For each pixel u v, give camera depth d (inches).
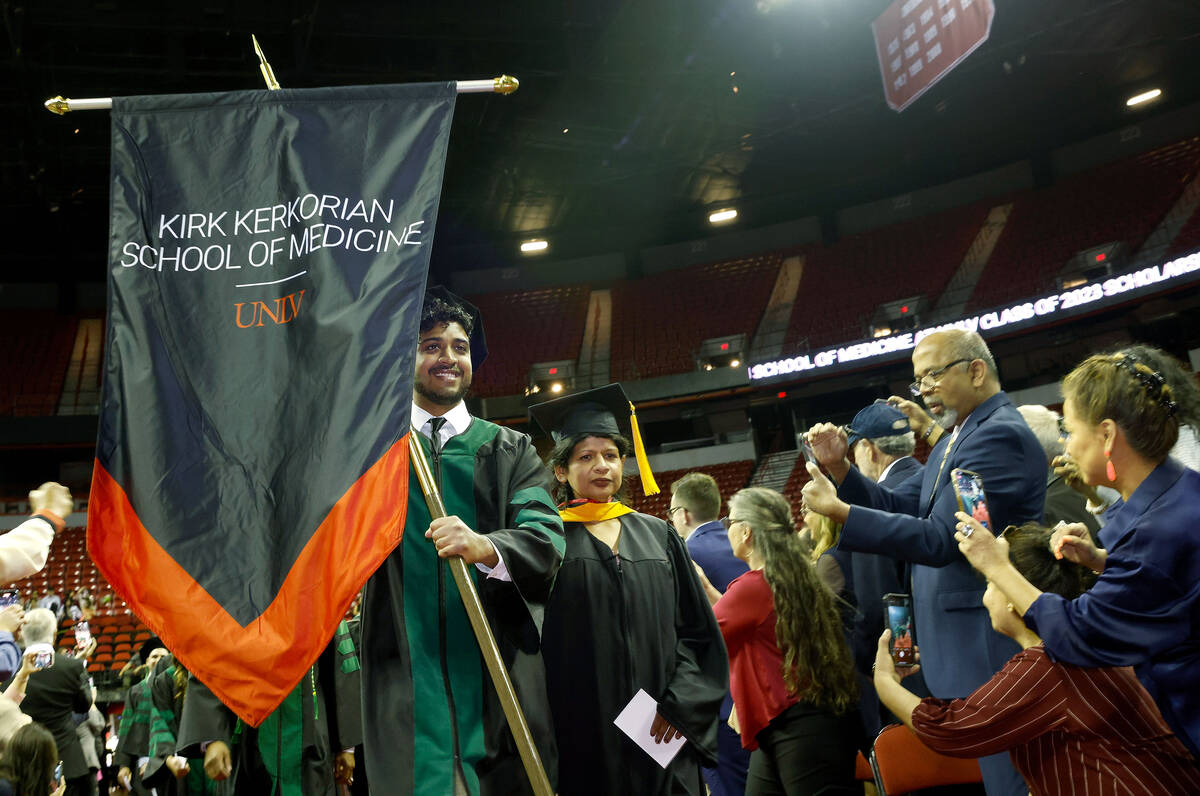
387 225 103.7
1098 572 105.4
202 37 740.0
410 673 104.0
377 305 100.4
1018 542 108.9
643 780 119.4
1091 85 945.5
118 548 93.6
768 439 1061.1
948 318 942.4
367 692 104.3
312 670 156.9
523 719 93.3
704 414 1034.1
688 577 133.3
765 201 1138.7
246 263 102.9
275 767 150.2
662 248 1181.1
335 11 714.2
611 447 137.2
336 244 103.0
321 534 92.7
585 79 821.9
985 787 123.1
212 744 153.5
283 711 152.8
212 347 100.0
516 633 109.6
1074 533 104.0
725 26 786.8
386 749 100.9
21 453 941.2
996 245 1015.0
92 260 1034.1
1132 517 94.7
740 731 147.4
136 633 673.0
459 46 798.5
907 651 118.0
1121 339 896.3
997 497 126.7
